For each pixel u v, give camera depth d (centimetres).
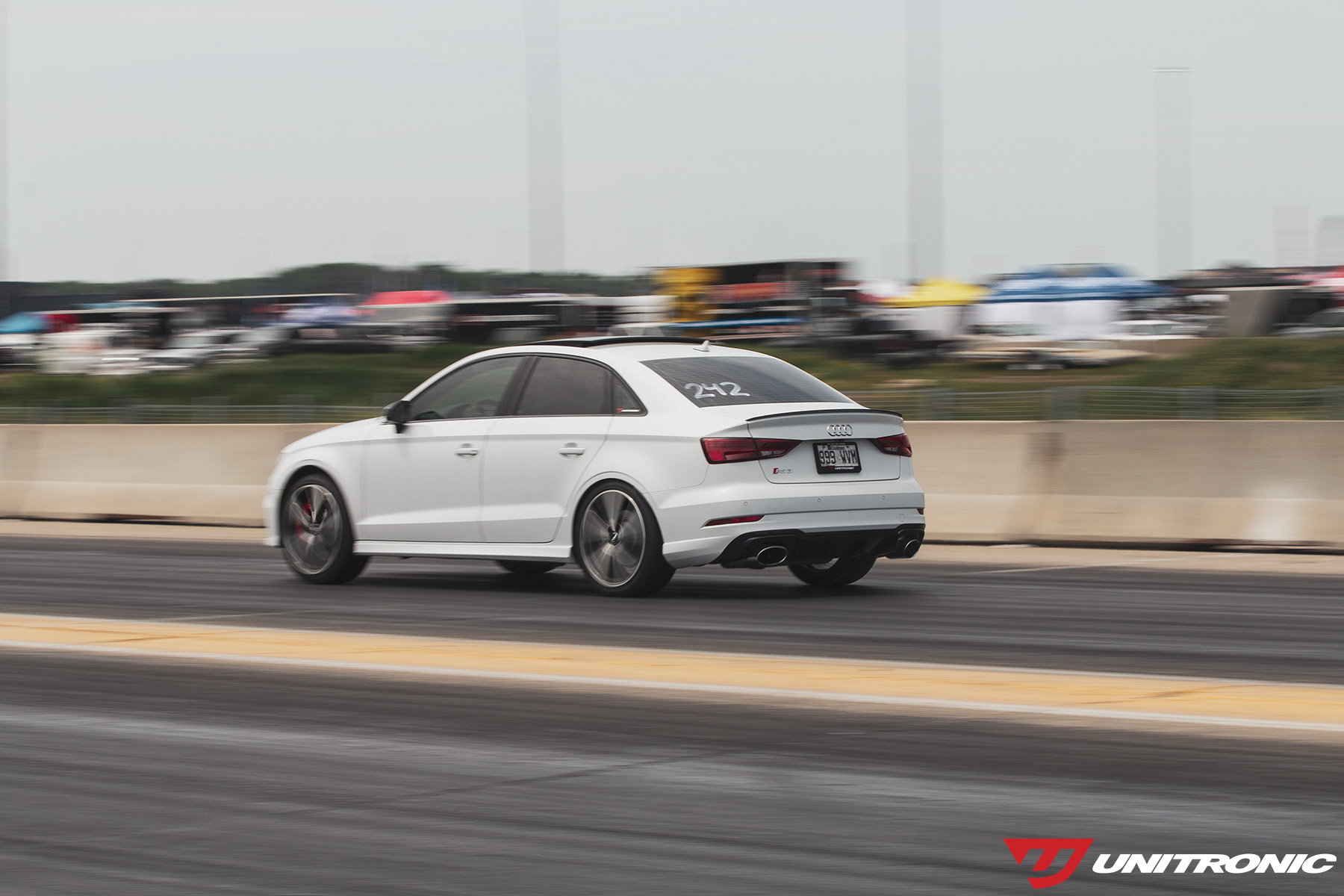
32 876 532
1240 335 5256
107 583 1448
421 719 786
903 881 520
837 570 1345
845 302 5650
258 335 7225
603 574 1247
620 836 574
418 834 579
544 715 793
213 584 1428
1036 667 930
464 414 1334
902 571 1486
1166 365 4850
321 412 4294
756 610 1189
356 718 790
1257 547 1608
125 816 609
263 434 2194
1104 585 1357
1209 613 1176
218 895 511
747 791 637
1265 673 907
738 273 5794
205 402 5969
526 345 1331
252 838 576
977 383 4878
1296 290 5303
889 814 603
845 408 1247
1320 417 2800
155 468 2283
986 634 1065
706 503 1186
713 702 820
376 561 1631
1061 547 1700
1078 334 5134
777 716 783
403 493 1341
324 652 998
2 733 766
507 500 1287
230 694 861
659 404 1227
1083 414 2750
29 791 652
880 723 766
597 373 1273
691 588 1334
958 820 595
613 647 1008
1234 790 636
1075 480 1722
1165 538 1655
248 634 1084
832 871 530
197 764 697
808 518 1202
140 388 6356
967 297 5406
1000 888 513
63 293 8200
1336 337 4928
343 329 7019
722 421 1195
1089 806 612
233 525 2188
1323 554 1576
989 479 1769
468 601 1266
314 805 623
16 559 1708
